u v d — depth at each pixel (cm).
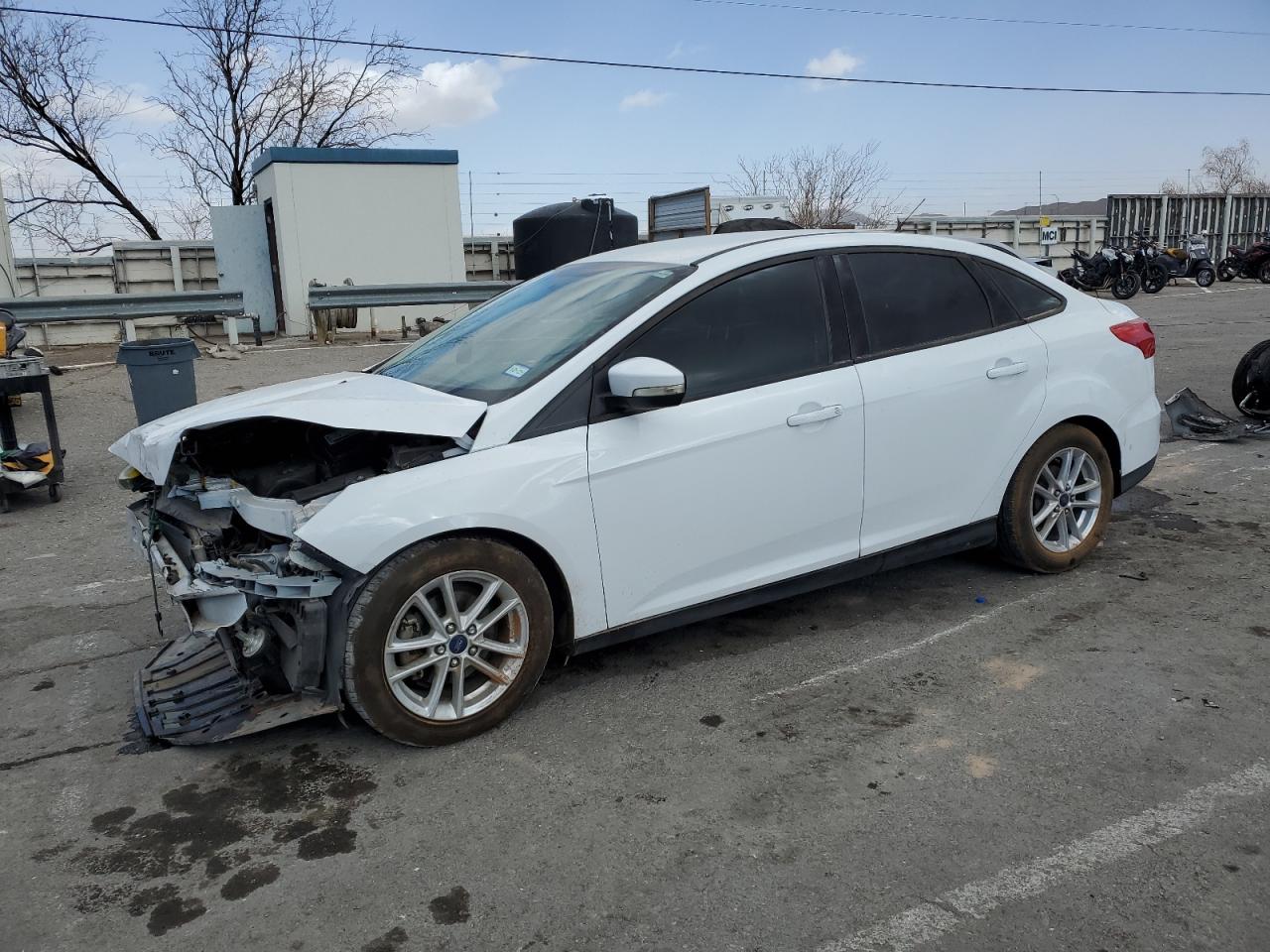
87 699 388
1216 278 2764
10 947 247
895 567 430
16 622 472
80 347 1513
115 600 499
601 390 354
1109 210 2922
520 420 343
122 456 368
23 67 2359
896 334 417
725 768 321
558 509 341
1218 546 521
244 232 1627
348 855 281
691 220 1948
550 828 291
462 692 342
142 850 287
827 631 430
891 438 407
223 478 371
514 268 1823
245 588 310
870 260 419
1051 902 251
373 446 360
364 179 1573
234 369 1200
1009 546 462
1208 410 825
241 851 285
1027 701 359
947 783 307
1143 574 482
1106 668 383
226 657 397
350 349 1371
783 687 378
